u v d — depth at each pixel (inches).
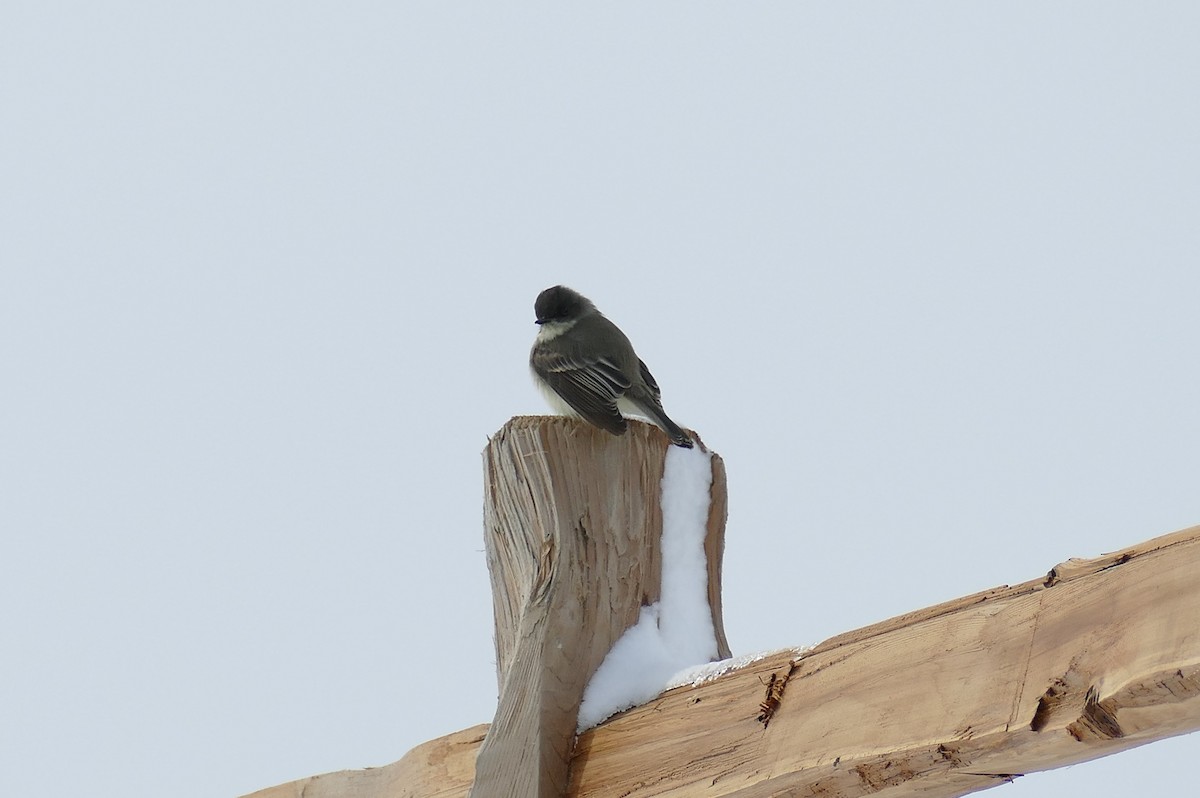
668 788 257.6
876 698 229.3
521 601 285.3
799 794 235.5
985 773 213.8
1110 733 195.8
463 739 303.6
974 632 218.5
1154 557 195.2
